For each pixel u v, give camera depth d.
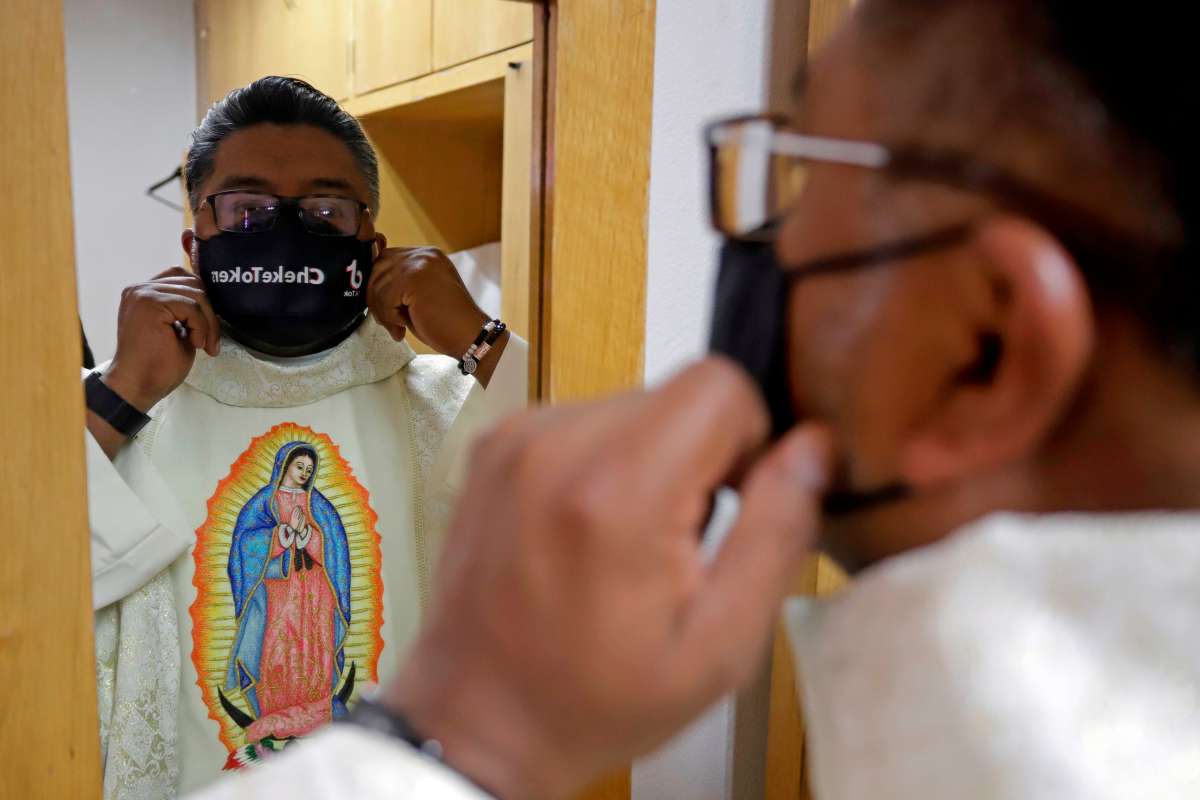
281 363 0.73
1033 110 0.20
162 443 0.68
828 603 0.26
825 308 0.23
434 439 0.76
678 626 0.22
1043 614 0.21
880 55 0.23
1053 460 0.21
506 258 0.74
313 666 0.72
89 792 0.56
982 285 0.20
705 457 0.22
